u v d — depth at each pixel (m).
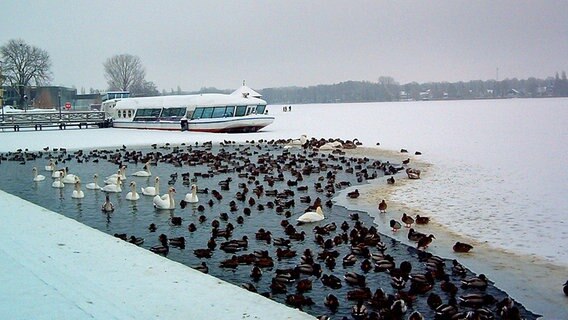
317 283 13.59
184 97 75.19
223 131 69.69
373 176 31.19
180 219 20.44
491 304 12.12
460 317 11.07
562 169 31.39
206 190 27.03
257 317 9.11
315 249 16.69
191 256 16.03
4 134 68.56
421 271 14.48
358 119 99.88
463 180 28.67
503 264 14.88
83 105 170.62
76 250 13.16
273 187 28.27
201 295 10.14
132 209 23.22
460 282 13.55
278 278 13.50
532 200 22.86
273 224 20.16
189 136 63.69
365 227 18.94
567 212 20.53
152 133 69.56
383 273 14.36
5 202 20.39
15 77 133.50
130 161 40.50
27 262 12.05
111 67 166.00
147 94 169.12
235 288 10.61
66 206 24.02
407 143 50.28
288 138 59.41
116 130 76.25
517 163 34.50
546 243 16.69
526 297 12.59
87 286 10.51
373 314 11.20
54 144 54.31
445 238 17.62
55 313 9.08
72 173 34.81
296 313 9.33
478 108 140.50
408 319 11.00
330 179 29.33
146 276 11.22
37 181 31.28
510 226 18.81
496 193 24.69
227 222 20.47
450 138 53.94
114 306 9.47
